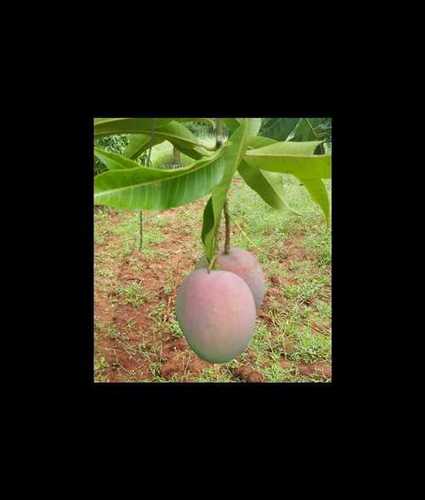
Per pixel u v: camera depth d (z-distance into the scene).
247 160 0.53
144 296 1.32
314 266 1.41
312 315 1.24
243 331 0.52
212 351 0.52
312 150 0.52
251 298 0.54
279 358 1.12
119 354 1.13
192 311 0.52
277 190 0.62
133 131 0.54
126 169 0.42
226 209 0.58
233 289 0.52
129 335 1.19
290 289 1.31
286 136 0.73
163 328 1.22
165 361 1.11
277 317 1.24
